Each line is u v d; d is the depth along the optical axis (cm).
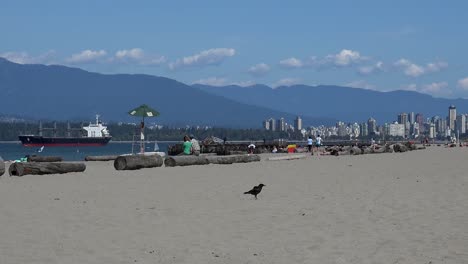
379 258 880
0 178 2478
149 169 3142
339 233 1090
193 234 1086
